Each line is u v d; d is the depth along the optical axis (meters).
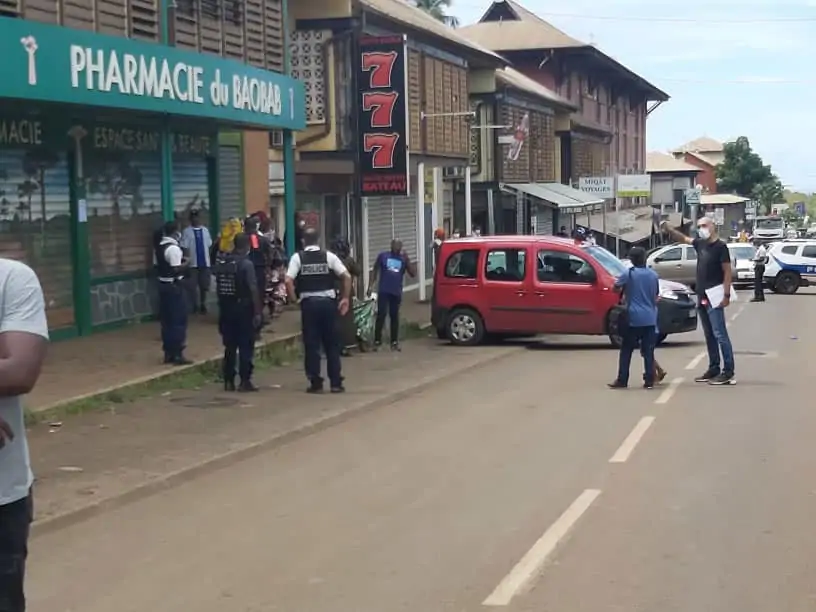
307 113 26.08
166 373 14.20
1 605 4.30
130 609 6.02
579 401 13.59
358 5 25.73
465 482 9.05
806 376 15.76
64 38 13.72
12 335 4.13
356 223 30.28
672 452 10.14
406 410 13.24
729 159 123.00
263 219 20.66
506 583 6.27
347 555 6.95
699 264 14.98
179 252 14.80
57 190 16.66
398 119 25.80
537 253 20.27
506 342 21.14
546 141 48.97
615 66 62.19
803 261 39.84
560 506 8.12
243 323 13.97
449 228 40.78
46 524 7.76
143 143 18.94
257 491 8.95
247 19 20.69
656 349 20.14
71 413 12.12
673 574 6.39
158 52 15.87
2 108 15.20
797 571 6.41
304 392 14.14
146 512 8.34
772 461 9.66
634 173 75.81
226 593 6.25
